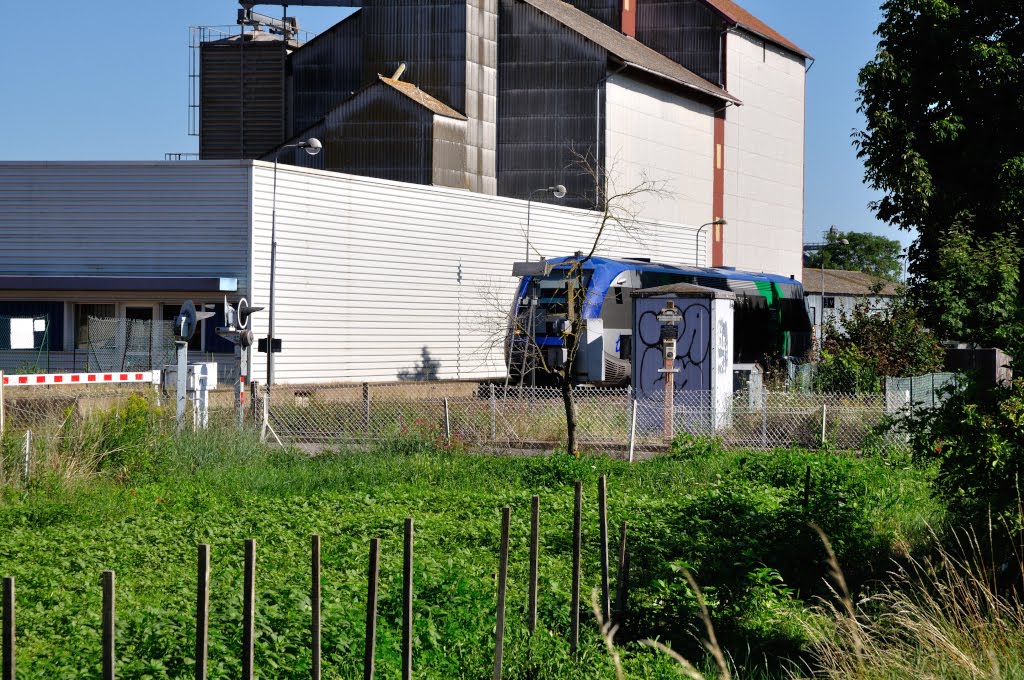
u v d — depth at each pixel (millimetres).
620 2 62969
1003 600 8680
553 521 13805
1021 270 33000
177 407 19922
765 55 66562
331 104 54406
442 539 12758
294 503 15500
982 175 37812
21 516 14109
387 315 37344
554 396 27438
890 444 20453
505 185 51406
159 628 7824
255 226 33688
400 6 50781
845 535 12055
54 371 34906
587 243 45875
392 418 24234
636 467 18859
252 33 58312
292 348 34469
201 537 12984
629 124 52844
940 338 32812
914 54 39500
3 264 35125
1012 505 9828
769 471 17031
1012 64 37312
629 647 8773
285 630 7738
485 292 40750
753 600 9766
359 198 36438
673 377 26734
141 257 34469
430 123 47281
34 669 7504
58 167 34812
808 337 47188
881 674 7301
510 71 51406
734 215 63031
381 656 7500
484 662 7738
